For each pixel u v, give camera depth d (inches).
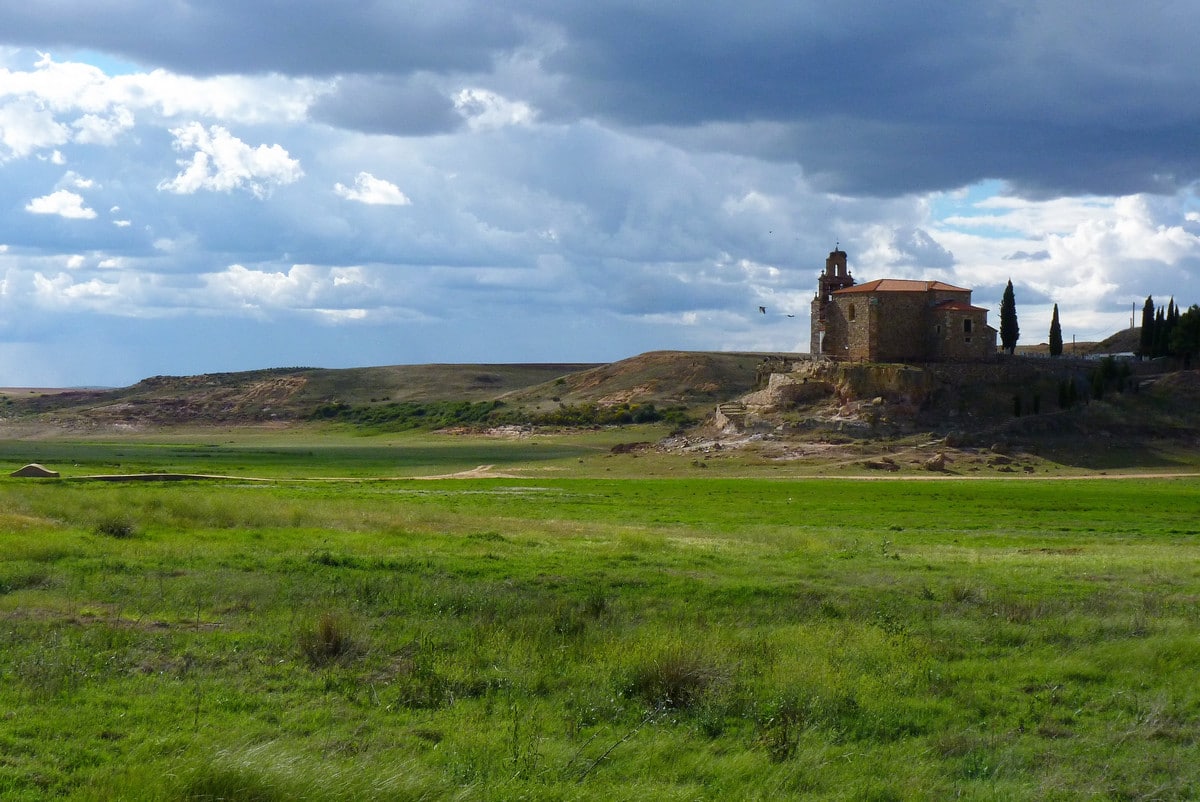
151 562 1234.0
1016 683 827.4
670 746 673.6
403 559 1284.4
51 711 689.0
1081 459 5167.3
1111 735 717.3
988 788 623.8
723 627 952.3
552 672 810.8
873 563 1413.6
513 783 592.4
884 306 6333.7
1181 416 5698.8
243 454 6515.8
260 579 1124.5
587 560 1325.0
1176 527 2491.4
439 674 792.3
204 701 727.1
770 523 2461.9
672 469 5088.6
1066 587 1205.1
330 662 824.9
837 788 622.8
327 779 559.8
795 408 6127.0
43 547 1278.3
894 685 808.3
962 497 3437.5
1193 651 892.0
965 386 6013.8
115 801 527.2
